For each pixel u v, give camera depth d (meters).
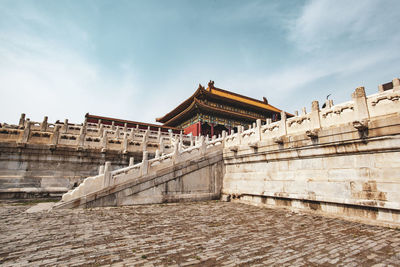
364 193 10.18
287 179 13.99
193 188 18.14
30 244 7.04
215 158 19.67
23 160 19.86
